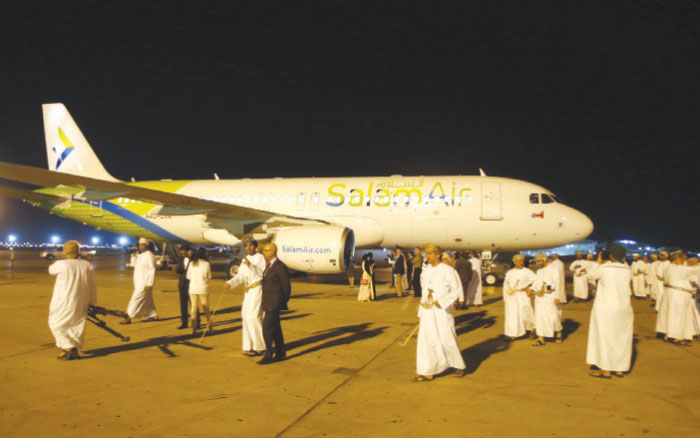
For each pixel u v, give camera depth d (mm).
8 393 5254
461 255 12617
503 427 4270
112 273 24016
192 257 8922
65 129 22438
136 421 4410
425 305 5789
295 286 17453
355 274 24719
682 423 4391
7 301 12516
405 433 4125
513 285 8000
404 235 18000
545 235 16828
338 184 19031
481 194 17281
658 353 7320
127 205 20781
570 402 4984
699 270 8852
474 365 6535
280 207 19234
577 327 9570
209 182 21047
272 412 4660
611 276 5938
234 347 7605
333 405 4871
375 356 6965
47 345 7602
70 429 4207
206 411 4688
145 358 6879
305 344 7758
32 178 12430
